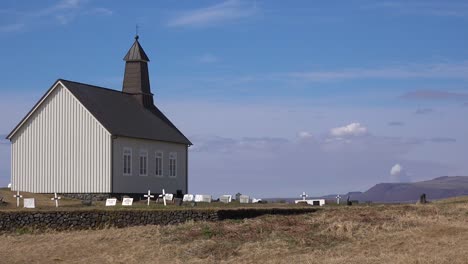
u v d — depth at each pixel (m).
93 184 65.12
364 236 42.03
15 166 67.81
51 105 67.00
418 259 33.66
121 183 66.06
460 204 56.94
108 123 65.75
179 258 38.12
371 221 46.59
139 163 68.94
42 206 56.03
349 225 44.34
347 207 54.88
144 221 48.94
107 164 64.94
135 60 76.88
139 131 69.44
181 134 77.12
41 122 67.25
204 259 37.53
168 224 48.53
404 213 50.41
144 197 67.38
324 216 49.06
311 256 36.78
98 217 48.31
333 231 43.34
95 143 65.44
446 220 47.41
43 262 38.69
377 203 65.25
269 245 39.97
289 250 38.81
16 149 67.88
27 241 44.19
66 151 66.25
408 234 41.81
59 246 42.38
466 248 36.31
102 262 38.09
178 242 41.72
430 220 47.09
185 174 76.88
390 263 33.44
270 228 44.56
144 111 75.38
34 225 47.31
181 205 57.12
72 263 38.19
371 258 35.09
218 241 41.38
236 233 43.38
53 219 47.59
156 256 38.78
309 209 52.91
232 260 37.09
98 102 68.56
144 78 77.25
